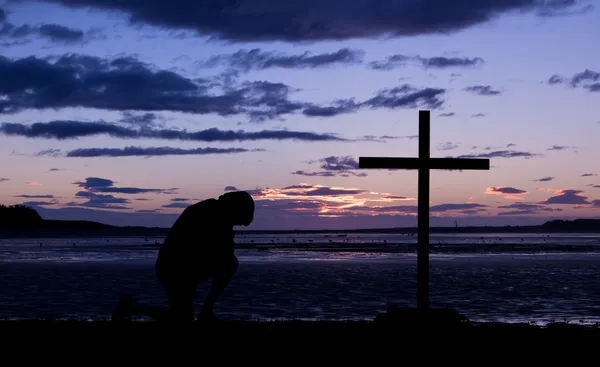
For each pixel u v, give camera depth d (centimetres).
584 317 1680
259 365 660
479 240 15262
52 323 922
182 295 698
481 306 1919
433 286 2616
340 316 1670
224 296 2158
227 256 702
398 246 9425
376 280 2888
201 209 692
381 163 962
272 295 2203
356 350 730
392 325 886
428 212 961
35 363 661
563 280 2964
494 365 679
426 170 961
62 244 11500
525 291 2402
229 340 757
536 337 824
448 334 823
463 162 962
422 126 962
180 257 682
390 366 668
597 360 702
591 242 12875
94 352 701
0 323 922
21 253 6750
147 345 726
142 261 4769
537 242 12838
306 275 3209
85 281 2833
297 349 727
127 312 760
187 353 697
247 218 702
